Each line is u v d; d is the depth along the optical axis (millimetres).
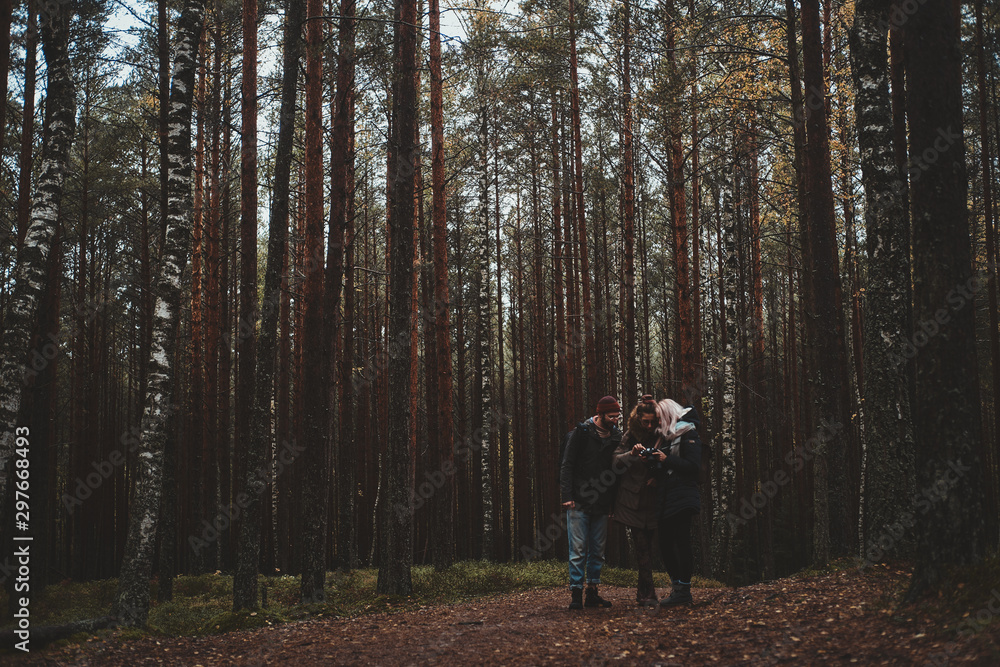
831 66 15133
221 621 8523
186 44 8930
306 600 10336
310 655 5789
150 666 5801
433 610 8641
